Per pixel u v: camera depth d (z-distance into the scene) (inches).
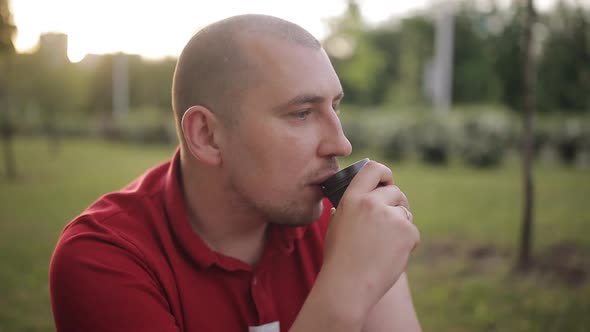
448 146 522.3
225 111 41.4
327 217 54.7
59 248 40.8
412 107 1090.7
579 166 515.8
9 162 427.8
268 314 44.9
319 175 42.0
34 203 313.0
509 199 324.8
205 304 43.5
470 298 158.1
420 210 291.4
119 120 914.7
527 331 134.3
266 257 46.3
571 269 180.4
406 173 461.1
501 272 182.5
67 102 559.8
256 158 41.2
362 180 41.5
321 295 37.5
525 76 183.2
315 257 52.4
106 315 38.4
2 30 337.4
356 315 36.8
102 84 1058.7
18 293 161.2
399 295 49.3
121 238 41.5
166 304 41.4
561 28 316.2
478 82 1209.4
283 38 41.1
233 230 45.8
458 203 312.0
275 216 42.4
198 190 45.1
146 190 47.6
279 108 40.3
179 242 43.9
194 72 42.9
